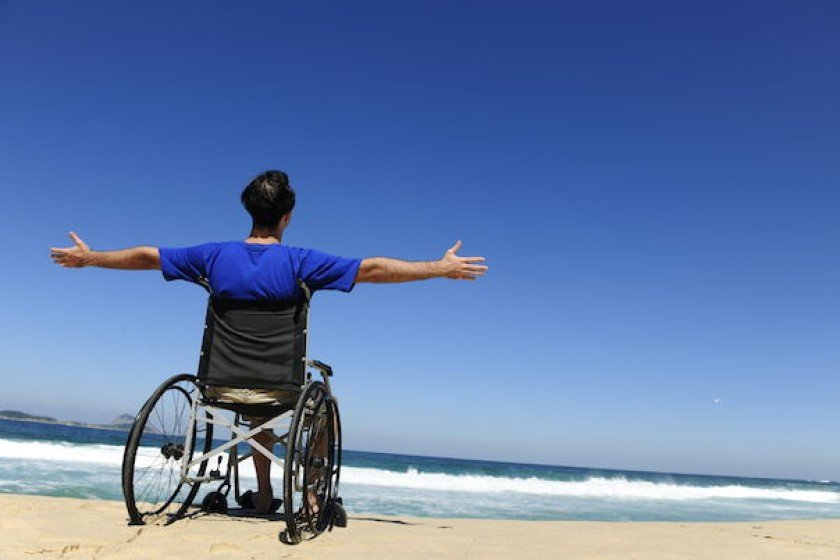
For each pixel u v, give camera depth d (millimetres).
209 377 3127
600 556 3512
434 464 33031
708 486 27250
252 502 3990
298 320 3156
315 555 2748
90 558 2436
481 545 3633
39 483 8148
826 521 8141
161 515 3455
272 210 3395
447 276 3154
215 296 3178
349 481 15797
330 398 3314
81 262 3197
